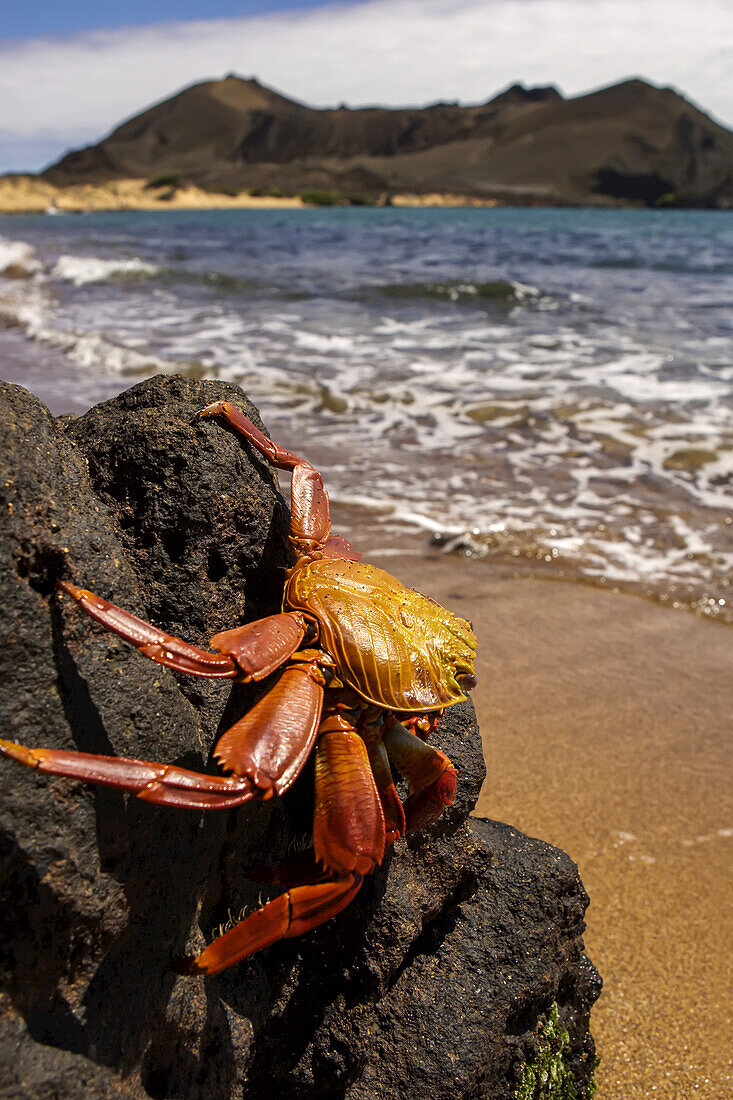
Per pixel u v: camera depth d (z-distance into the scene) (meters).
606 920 0.64
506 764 0.79
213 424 0.48
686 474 1.49
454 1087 0.46
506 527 1.29
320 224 8.82
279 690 0.41
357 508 1.34
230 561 0.47
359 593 0.46
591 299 3.17
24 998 0.36
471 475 1.48
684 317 2.83
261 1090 0.47
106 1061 0.38
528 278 3.71
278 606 0.50
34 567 0.38
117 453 0.47
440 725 0.52
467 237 6.45
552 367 2.12
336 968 0.47
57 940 0.37
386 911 0.46
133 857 0.39
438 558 1.20
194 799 0.36
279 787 0.38
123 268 3.78
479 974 0.49
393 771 0.50
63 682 0.38
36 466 0.39
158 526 0.46
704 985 0.60
